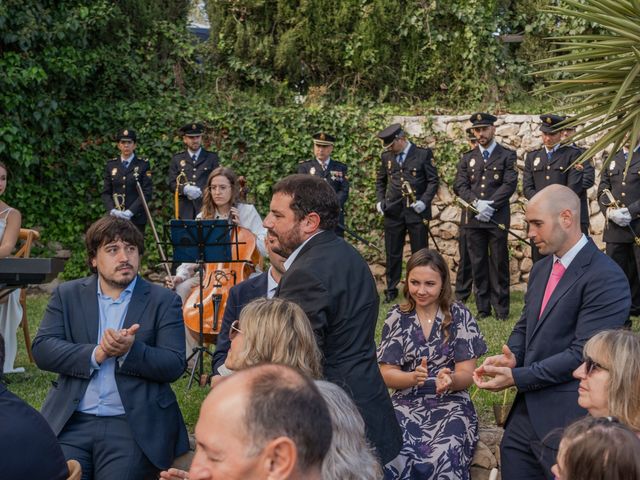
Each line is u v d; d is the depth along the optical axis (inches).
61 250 405.7
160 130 415.5
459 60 446.6
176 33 438.6
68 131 407.2
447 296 163.5
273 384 57.9
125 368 141.9
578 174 331.0
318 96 443.5
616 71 168.4
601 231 398.9
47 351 143.0
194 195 366.6
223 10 447.5
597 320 132.9
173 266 405.1
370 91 455.8
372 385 117.0
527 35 446.9
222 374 145.3
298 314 108.3
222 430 56.6
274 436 56.1
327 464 73.2
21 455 95.0
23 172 394.9
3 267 106.0
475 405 197.2
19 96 383.9
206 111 422.9
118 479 139.7
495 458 161.8
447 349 161.5
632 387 103.3
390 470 143.3
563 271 139.3
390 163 374.3
